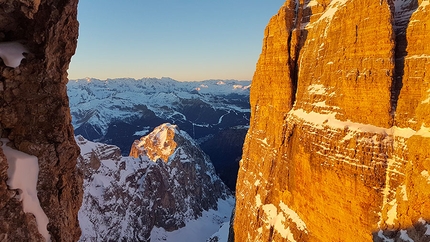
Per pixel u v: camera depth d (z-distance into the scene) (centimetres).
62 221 1430
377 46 3509
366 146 3350
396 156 3189
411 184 2798
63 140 1438
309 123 4216
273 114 5881
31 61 1321
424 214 2623
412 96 3238
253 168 6569
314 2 5462
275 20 5950
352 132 3522
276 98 5769
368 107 3512
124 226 12206
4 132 1291
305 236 4016
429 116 2841
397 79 3428
